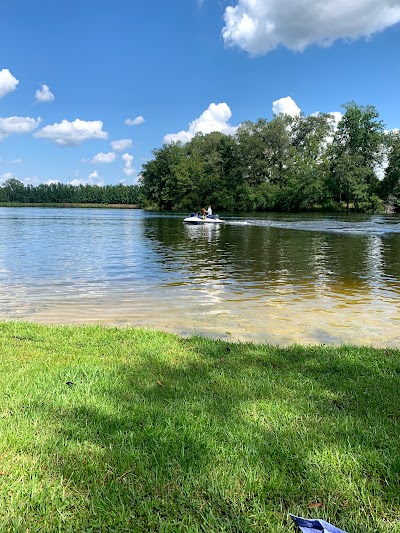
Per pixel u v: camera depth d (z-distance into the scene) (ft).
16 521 7.55
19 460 9.29
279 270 45.57
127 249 66.74
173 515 7.87
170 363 16.03
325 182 205.67
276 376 14.82
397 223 130.11
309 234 94.63
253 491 8.51
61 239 85.81
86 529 7.52
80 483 8.62
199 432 10.54
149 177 276.00
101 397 12.62
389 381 14.40
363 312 26.94
